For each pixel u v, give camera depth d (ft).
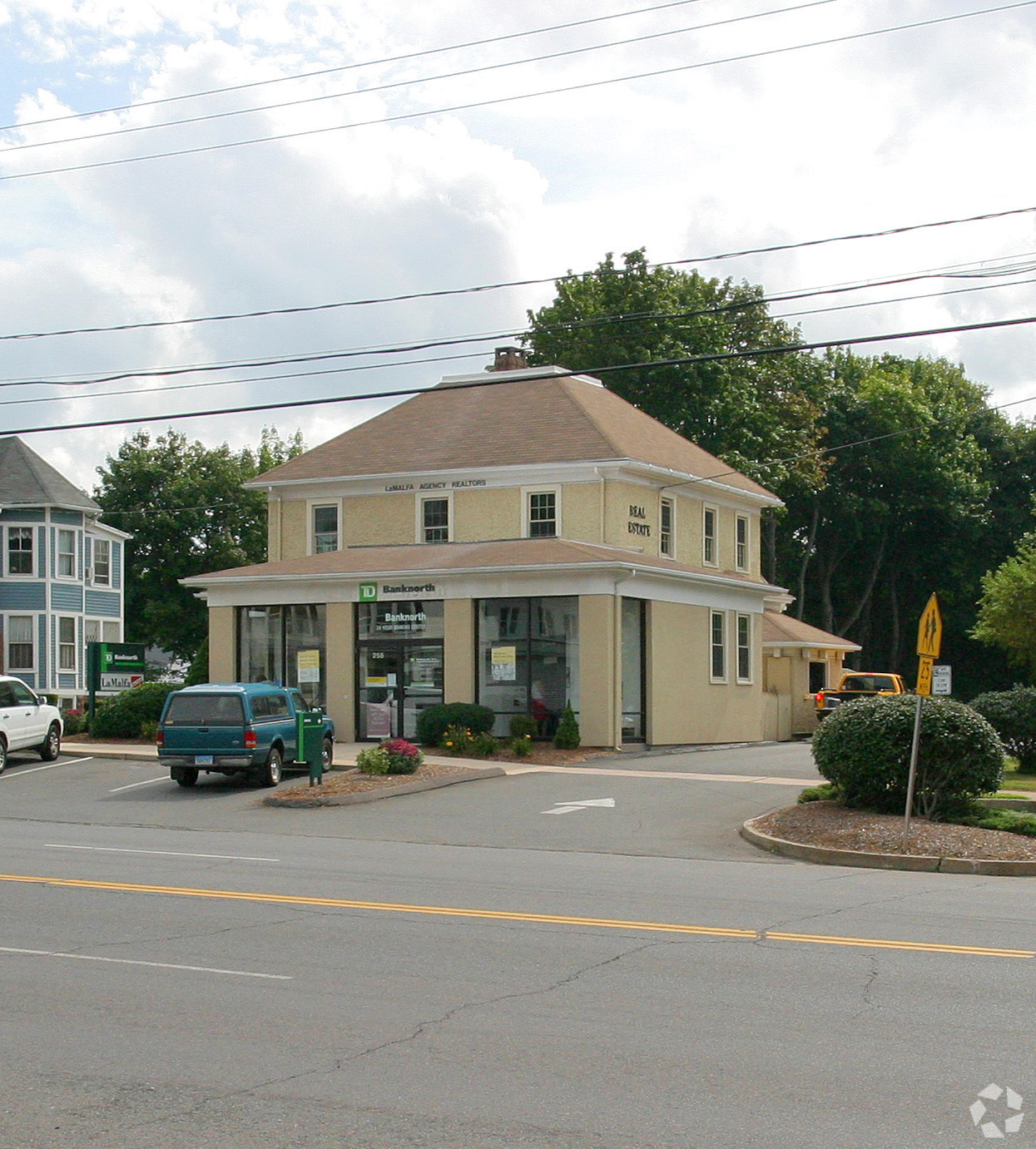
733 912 43.06
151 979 32.19
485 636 106.93
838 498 205.57
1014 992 31.60
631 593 107.34
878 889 49.47
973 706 102.32
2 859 54.80
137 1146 21.08
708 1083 24.17
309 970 33.35
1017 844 58.95
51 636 158.20
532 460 119.75
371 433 132.67
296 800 76.69
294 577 111.04
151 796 82.38
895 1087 24.04
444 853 59.52
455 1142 21.20
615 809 74.18
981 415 230.27
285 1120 22.21
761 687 137.59
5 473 160.66
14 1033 27.35
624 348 170.50
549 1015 29.04
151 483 220.84
